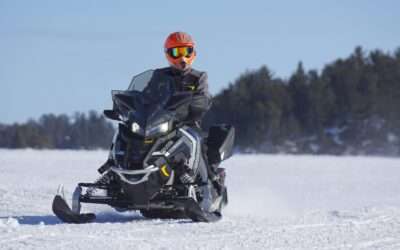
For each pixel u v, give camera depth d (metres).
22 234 16.09
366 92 150.75
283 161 79.25
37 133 135.12
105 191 21.02
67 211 19.48
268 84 150.50
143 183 19.23
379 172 57.84
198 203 20.20
